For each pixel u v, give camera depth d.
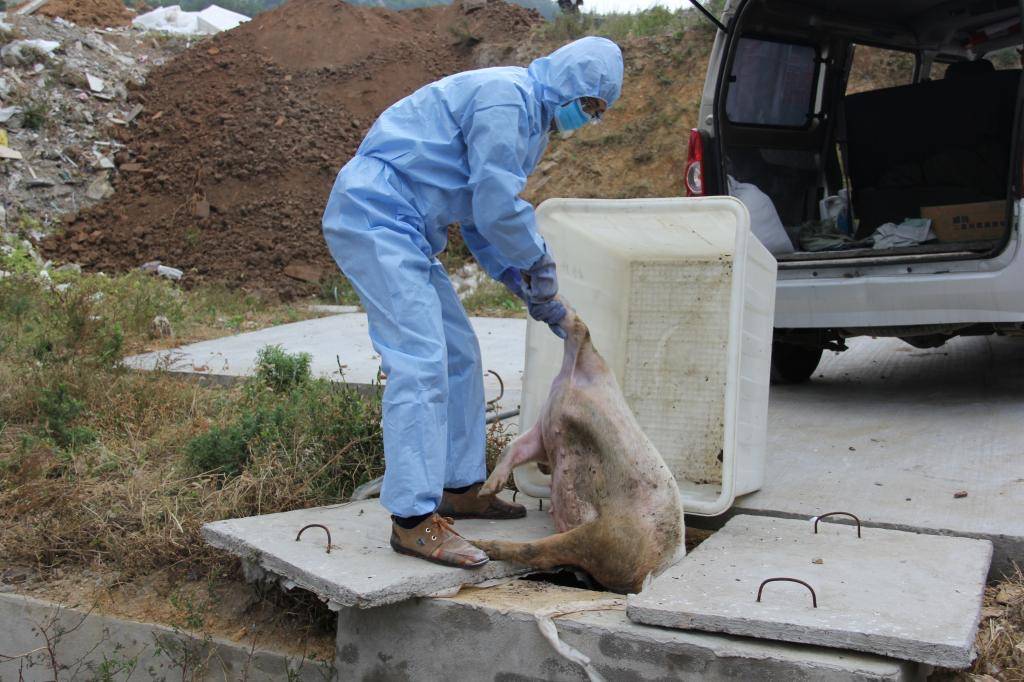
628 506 3.37
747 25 5.98
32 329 7.39
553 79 3.35
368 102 15.05
